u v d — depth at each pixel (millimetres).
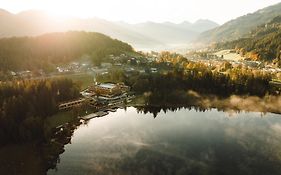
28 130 137000
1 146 132375
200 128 164625
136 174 113250
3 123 135750
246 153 132500
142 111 195750
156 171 115562
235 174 114750
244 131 160500
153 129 161875
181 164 121688
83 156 127125
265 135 154625
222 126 168500
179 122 175000
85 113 182500
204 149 136125
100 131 156875
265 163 123438
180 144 141625
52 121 162250
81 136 149125
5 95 161000
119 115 185500
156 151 132875
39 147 133625
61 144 138375
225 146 139750
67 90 193125
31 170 115500
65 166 118500
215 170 117375
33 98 160250
